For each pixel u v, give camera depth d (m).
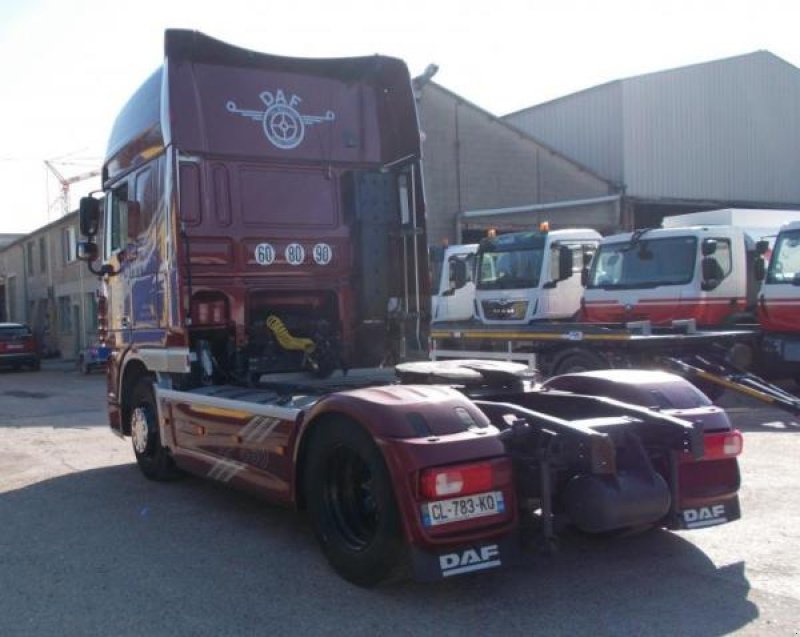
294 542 5.88
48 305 38.38
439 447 4.39
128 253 8.00
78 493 7.59
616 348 11.19
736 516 5.26
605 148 30.00
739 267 13.00
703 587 4.74
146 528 6.34
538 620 4.34
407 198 7.67
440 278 17.30
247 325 7.14
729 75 31.75
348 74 7.71
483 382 5.86
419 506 4.32
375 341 7.65
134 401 8.22
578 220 28.42
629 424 4.92
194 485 7.80
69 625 4.48
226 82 7.18
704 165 31.03
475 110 27.08
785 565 5.08
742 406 12.17
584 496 4.64
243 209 7.15
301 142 7.45
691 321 11.40
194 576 5.21
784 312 11.89
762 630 4.14
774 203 32.81
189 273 6.87
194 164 6.97
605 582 4.86
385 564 4.60
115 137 8.27
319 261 7.48
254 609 4.62
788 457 8.20
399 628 4.29
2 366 28.78
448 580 4.96
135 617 4.57
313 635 4.24
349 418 4.80
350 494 5.05
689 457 4.97
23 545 5.99
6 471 8.83
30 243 41.22
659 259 12.84
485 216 26.89
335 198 7.59
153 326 7.48
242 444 5.97
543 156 28.05
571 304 14.11
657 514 4.77
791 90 33.28
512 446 4.79
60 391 19.59
